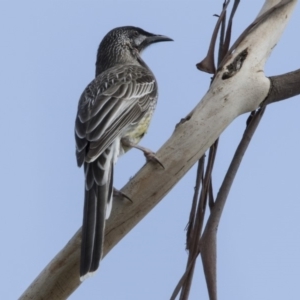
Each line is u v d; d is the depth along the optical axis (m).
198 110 7.11
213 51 7.53
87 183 7.83
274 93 7.34
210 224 7.21
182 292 7.00
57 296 7.02
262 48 7.44
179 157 6.96
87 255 6.79
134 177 7.02
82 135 8.41
